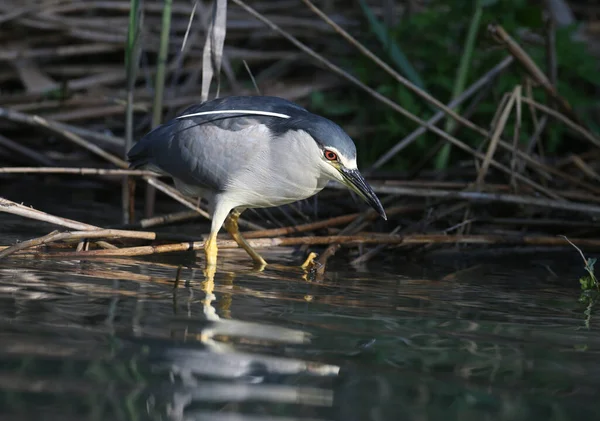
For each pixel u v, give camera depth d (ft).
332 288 27.53
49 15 57.67
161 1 61.00
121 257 30.50
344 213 41.47
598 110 54.24
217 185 31.42
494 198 36.86
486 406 16.37
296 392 16.48
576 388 17.84
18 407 14.73
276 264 32.14
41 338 18.66
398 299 26.32
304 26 60.75
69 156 49.67
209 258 30.71
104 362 17.38
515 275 32.83
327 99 54.75
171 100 52.90
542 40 54.44
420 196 40.98
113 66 59.16
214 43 34.55
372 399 16.37
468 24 50.49
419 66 53.57
